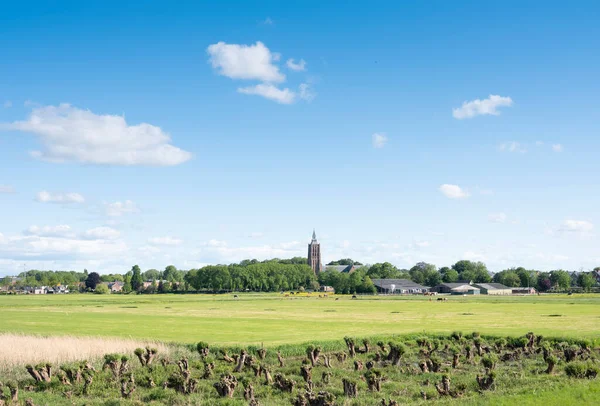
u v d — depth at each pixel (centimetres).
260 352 5562
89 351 5472
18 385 4403
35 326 9306
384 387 4294
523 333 7238
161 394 4084
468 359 5538
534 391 3700
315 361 5272
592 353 5666
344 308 15062
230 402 3753
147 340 6450
